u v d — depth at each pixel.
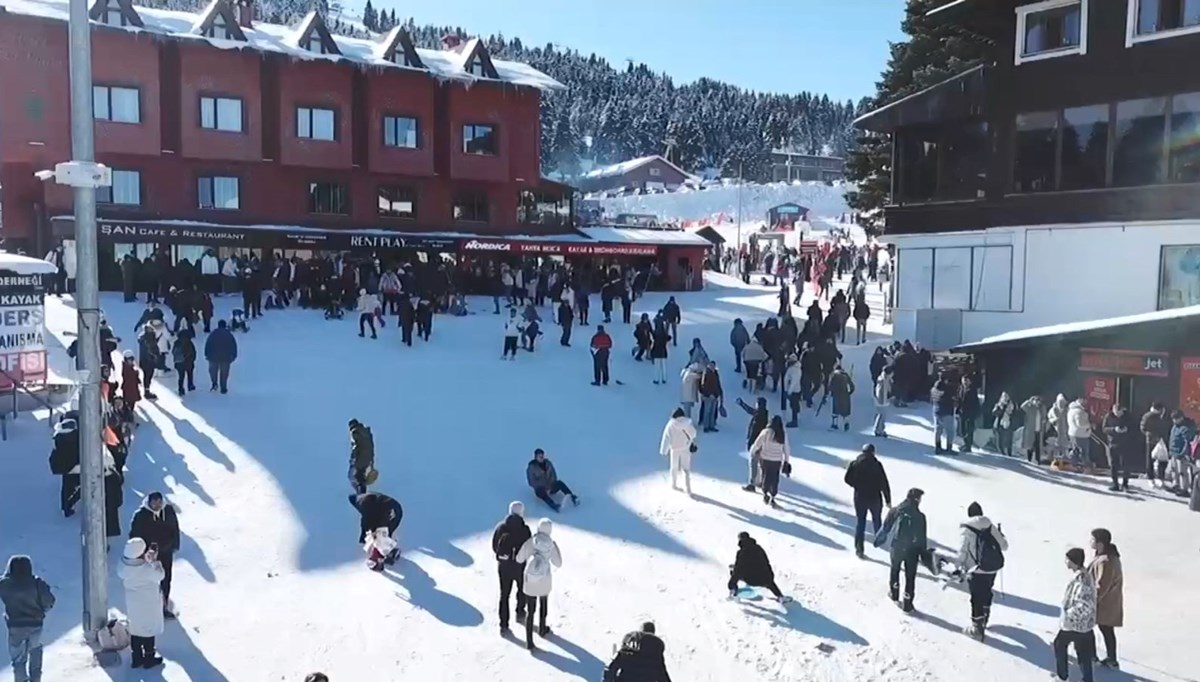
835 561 14.51
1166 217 23.39
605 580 13.62
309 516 15.61
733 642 11.72
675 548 14.94
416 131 44.91
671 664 11.10
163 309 31.05
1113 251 24.59
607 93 177.50
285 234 40.34
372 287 32.72
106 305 31.84
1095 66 24.72
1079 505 17.55
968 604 12.95
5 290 19.70
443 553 14.47
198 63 40.00
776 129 172.12
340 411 21.44
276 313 32.59
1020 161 26.48
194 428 19.50
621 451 20.28
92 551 11.16
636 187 110.94
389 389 23.64
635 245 47.91
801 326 34.22
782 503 17.30
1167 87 23.34
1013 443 21.34
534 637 11.77
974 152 28.05
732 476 18.92
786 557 14.62
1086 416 20.19
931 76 38.09
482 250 44.25
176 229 37.84
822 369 24.97
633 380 26.78
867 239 55.28
